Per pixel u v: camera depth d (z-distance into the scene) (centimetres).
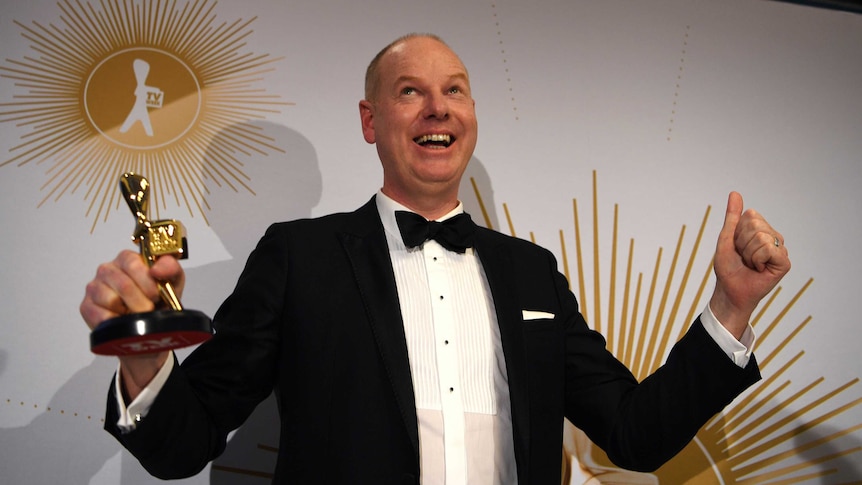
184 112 194
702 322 142
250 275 151
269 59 202
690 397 140
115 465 175
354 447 134
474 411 145
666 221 220
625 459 150
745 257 136
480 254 162
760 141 234
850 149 242
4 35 187
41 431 172
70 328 177
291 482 135
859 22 254
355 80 207
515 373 146
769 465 211
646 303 213
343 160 202
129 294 105
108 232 184
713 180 227
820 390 219
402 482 133
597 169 219
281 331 147
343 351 141
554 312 162
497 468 144
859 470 216
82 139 187
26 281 177
